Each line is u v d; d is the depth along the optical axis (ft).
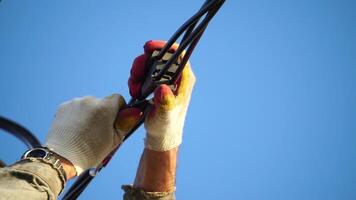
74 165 24.88
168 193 25.44
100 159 25.03
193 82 25.11
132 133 25.22
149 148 25.27
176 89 25.03
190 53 24.88
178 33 24.88
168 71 24.94
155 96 24.90
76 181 25.34
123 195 25.58
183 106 25.09
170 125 25.08
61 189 24.72
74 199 25.39
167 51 25.00
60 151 24.88
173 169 25.39
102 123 25.03
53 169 24.71
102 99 25.11
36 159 24.72
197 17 24.81
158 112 24.97
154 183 25.40
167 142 25.21
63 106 25.14
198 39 24.84
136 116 25.03
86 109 25.05
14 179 24.54
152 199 25.43
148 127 25.11
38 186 24.54
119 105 25.09
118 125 25.07
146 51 25.09
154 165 25.32
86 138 24.97
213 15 24.79
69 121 25.00
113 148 25.12
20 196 24.43
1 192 24.39
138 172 25.54
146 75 25.09
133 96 25.16
